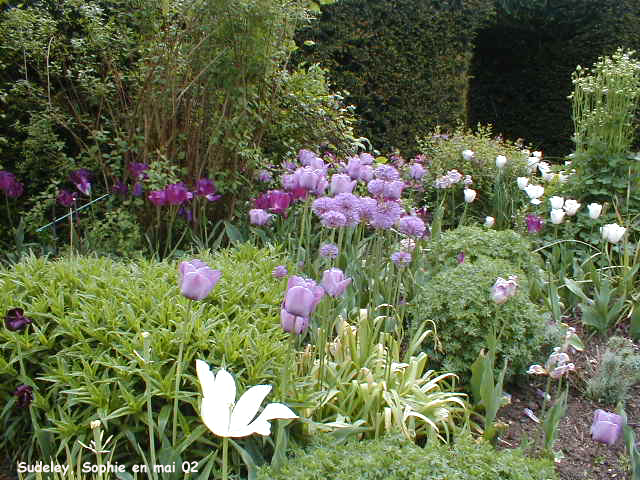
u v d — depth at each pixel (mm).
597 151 5266
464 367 3234
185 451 2307
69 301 2852
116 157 4445
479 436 2844
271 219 4473
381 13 7133
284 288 3238
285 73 4918
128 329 2609
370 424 2678
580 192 5285
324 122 5344
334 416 2643
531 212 5559
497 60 12289
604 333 3904
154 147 4578
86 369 2391
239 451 2219
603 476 2703
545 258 5035
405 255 3246
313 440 2365
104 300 2682
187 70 4488
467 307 3262
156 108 4426
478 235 3973
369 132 7219
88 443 2297
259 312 2945
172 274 3160
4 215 4734
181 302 2777
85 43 4613
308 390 2531
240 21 4211
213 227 4758
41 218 4340
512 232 4059
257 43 4262
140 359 2326
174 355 2459
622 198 5109
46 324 2666
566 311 4254
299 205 4477
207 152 4492
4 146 4695
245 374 2506
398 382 2912
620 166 5176
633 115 5344
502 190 5707
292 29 4715
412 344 3203
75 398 2316
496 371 3213
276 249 3836
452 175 4578
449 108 8070
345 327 3174
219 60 4328
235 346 2521
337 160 5293
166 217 4398
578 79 5801
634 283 4434
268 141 5227
